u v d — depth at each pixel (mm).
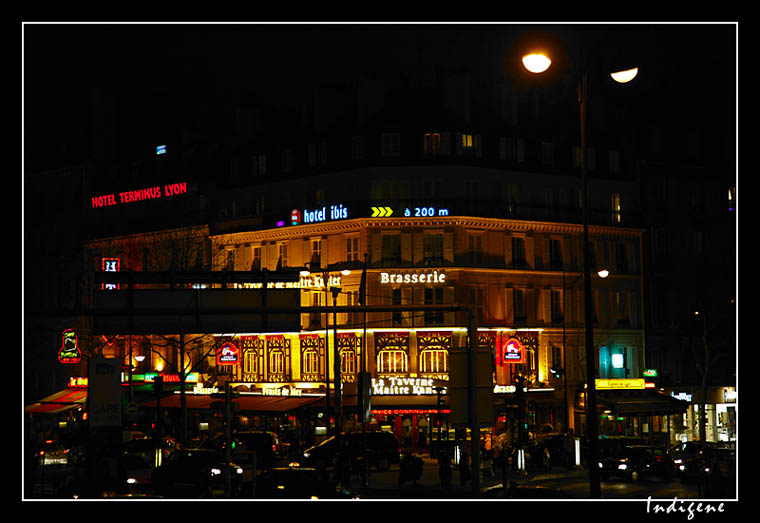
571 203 96750
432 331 89438
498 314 91312
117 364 39656
